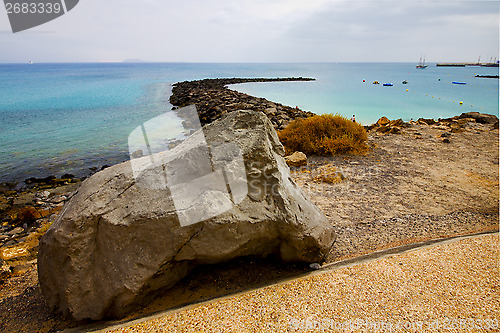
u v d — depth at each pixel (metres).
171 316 2.62
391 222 4.70
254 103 18.38
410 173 7.08
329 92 29.19
